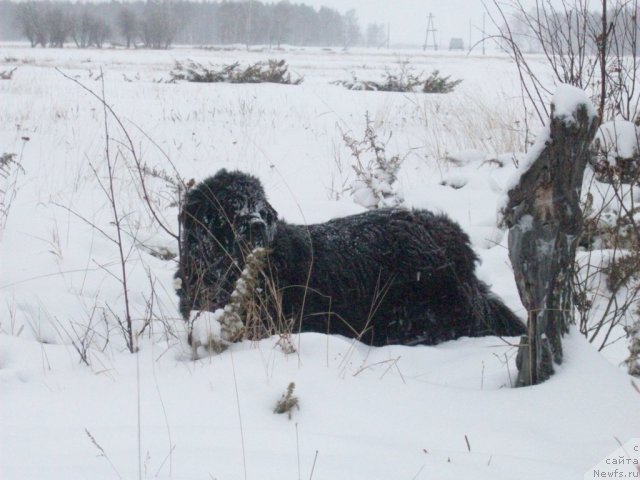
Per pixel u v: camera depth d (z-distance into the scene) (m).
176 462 3.05
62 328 5.46
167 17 96.44
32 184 10.04
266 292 5.43
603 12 7.23
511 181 4.00
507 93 18.25
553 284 4.01
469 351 5.00
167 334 4.97
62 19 80.62
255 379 3.98
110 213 8.90
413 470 3.03
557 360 4.08
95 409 3.71
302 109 17.77
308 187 10.61
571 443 3.39
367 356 4.80
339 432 3.48
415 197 9.24
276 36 137.00
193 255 5.62
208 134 14.33
